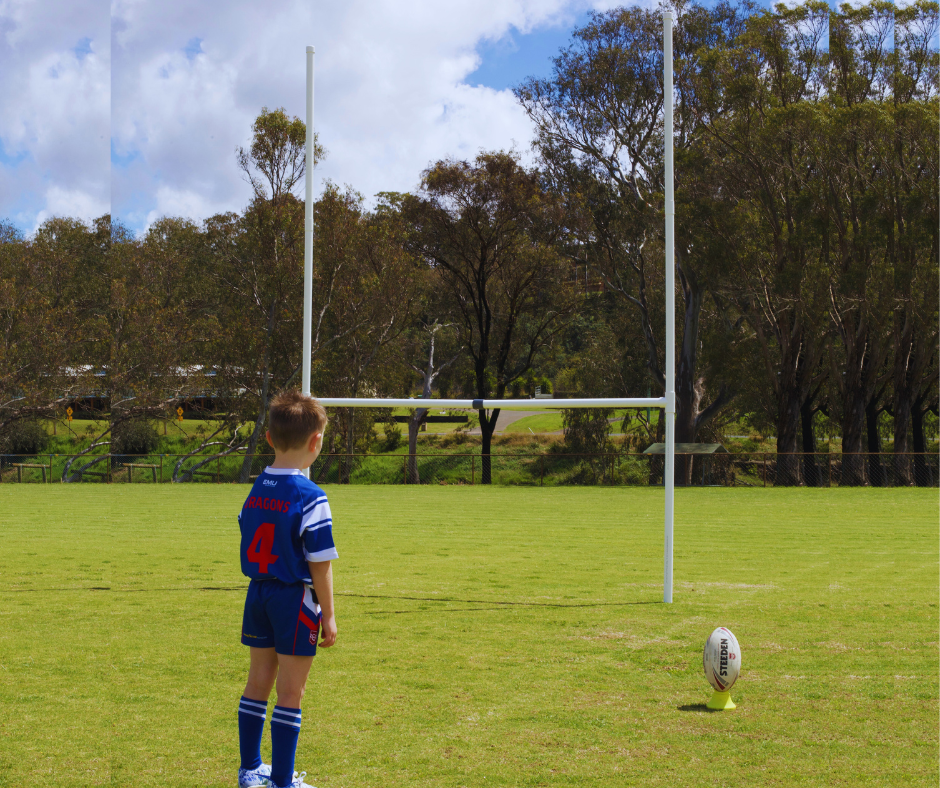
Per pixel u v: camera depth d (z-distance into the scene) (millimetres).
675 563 9289
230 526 13055
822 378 30547
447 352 40656
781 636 5523
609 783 3078
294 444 2959
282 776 2816
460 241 34094
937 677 4516
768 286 27516
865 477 26031
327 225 30531
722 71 26938
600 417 33719
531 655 5008
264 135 29828
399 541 11398
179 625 5809
